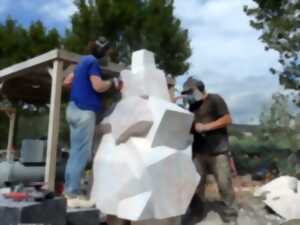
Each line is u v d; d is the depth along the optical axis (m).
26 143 5.17
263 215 4.83
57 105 4.57
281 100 9.56
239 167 10.24
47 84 6.62
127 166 3.48
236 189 6.53
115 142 3.76
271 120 9.73
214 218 4.54
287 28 8.23
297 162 8.61
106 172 3.66
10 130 7.96
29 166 5.06
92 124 3.76
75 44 9.43
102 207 3.56
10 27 11.73
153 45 9.59
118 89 4.07
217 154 4.39
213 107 4.48
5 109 7.97
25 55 11.05
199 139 4.54
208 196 5.90
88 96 3.76
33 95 7.57
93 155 4.03
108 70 5.11
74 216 3.21
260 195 5.39
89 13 9.53
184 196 3.62
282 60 8.72
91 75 3.73
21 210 2.60
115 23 9.54
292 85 8.71
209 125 4.34
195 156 4.55
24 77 6.09
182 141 3.89
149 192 3.32
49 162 4.41
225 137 4.47
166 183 3.46
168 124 3.67
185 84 4.68
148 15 9.96
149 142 3.58
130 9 9.64
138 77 4.00
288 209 4.89
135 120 3.63
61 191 4.55
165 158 3.50
